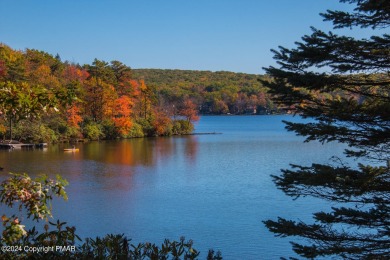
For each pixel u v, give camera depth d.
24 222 17.20
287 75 7.31
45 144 57.03
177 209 21.38
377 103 7.34
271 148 53.34
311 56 7.09
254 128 103.94
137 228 18.08
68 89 5.29
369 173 6.81
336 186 7.02
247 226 18.23
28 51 90.31
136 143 62.81
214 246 15.81
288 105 7.82
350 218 7.27
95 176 31.58
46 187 5.04
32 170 34.03
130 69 89.50
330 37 6.92
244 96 178.25
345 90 7.57
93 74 84.06
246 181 29.31
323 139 7.50
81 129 67.69
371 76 7.45
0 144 53.09
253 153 47.88
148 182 29.11
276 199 23.14
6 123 55.19
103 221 19.11
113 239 5.46
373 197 7.19
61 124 64.12
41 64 87.12
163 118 81.62
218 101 174.38
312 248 7.19
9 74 54.94
